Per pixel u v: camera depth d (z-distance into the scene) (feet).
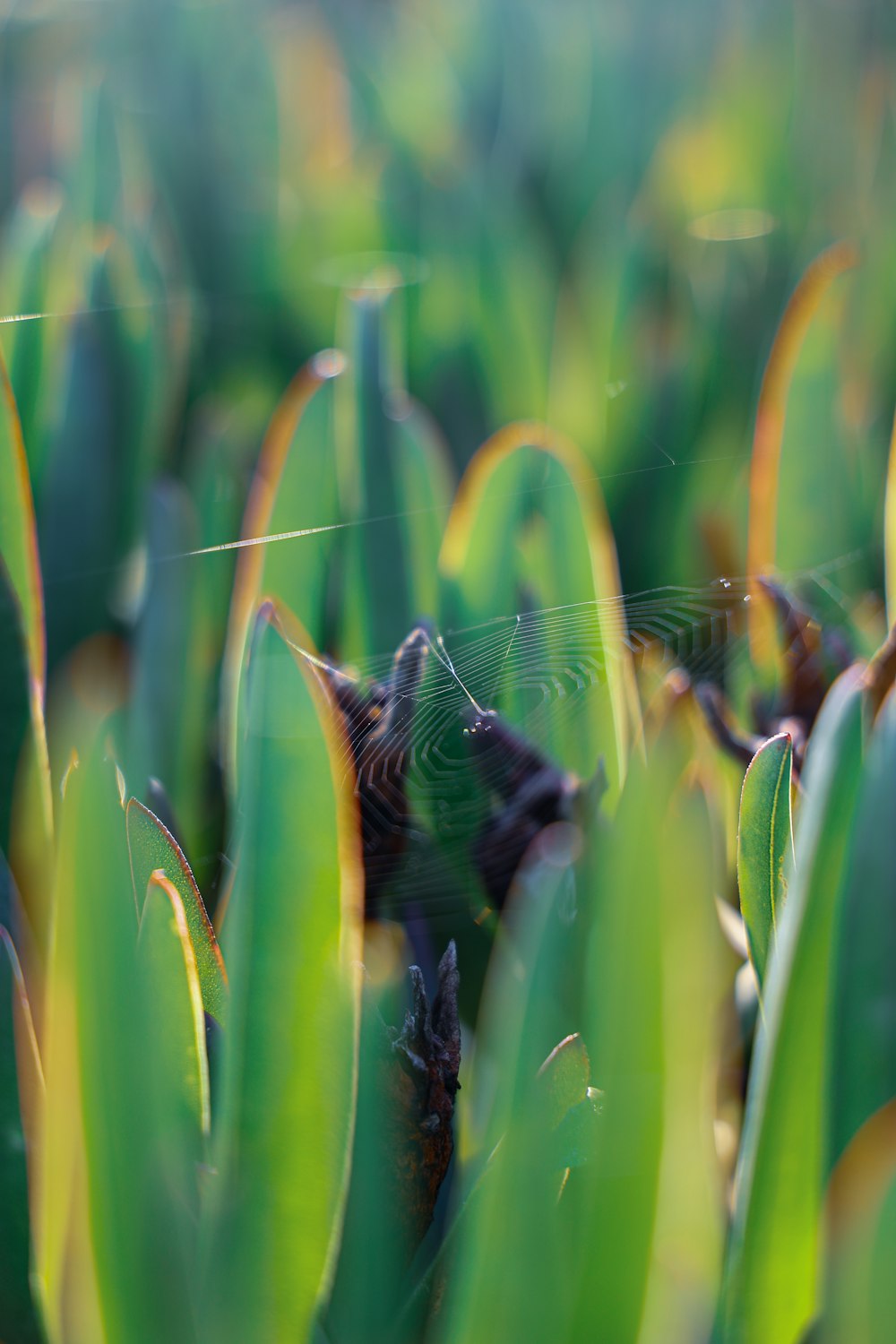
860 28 9.27
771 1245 2.59
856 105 8.22
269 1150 2.58
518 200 7.18
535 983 2.60
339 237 6.39
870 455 4.38
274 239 6.46
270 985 2.58
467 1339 2.57
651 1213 2.56
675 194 7.03
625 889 2.56
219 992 2.72
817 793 2.58
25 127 8.04
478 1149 2.73
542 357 5.29
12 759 2.88
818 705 3.10
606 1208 2.56
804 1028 2.57
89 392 4.36
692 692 2.99
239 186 6.73
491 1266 2.56
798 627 3.12
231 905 2.59
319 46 9.13
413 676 3.01
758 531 3.49
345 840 2.60
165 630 3.34
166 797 3.08
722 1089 2.87
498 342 5.05
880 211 6.13
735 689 3.20
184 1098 2.61
